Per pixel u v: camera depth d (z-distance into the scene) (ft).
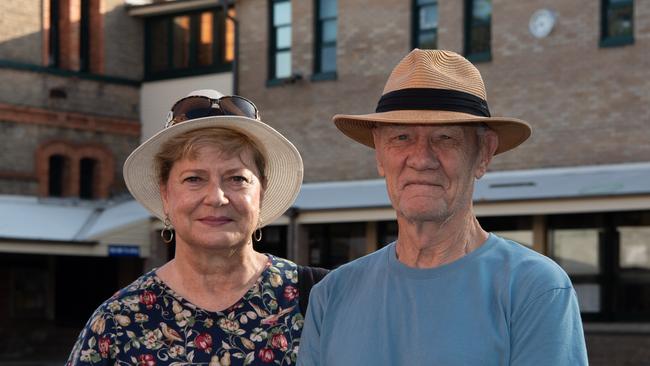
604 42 56.59
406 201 10.28
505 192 54.03
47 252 69.77
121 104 84.58
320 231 66.95
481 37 61.98
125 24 85.30
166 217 13.60
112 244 71.82
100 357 12.30
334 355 10.53
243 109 12.85
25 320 82.17
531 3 59.36
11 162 78.28
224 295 12.78
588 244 56.13
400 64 10.64
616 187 50.67
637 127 55.57
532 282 9.65
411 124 10.19
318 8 69.67
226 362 12.45
